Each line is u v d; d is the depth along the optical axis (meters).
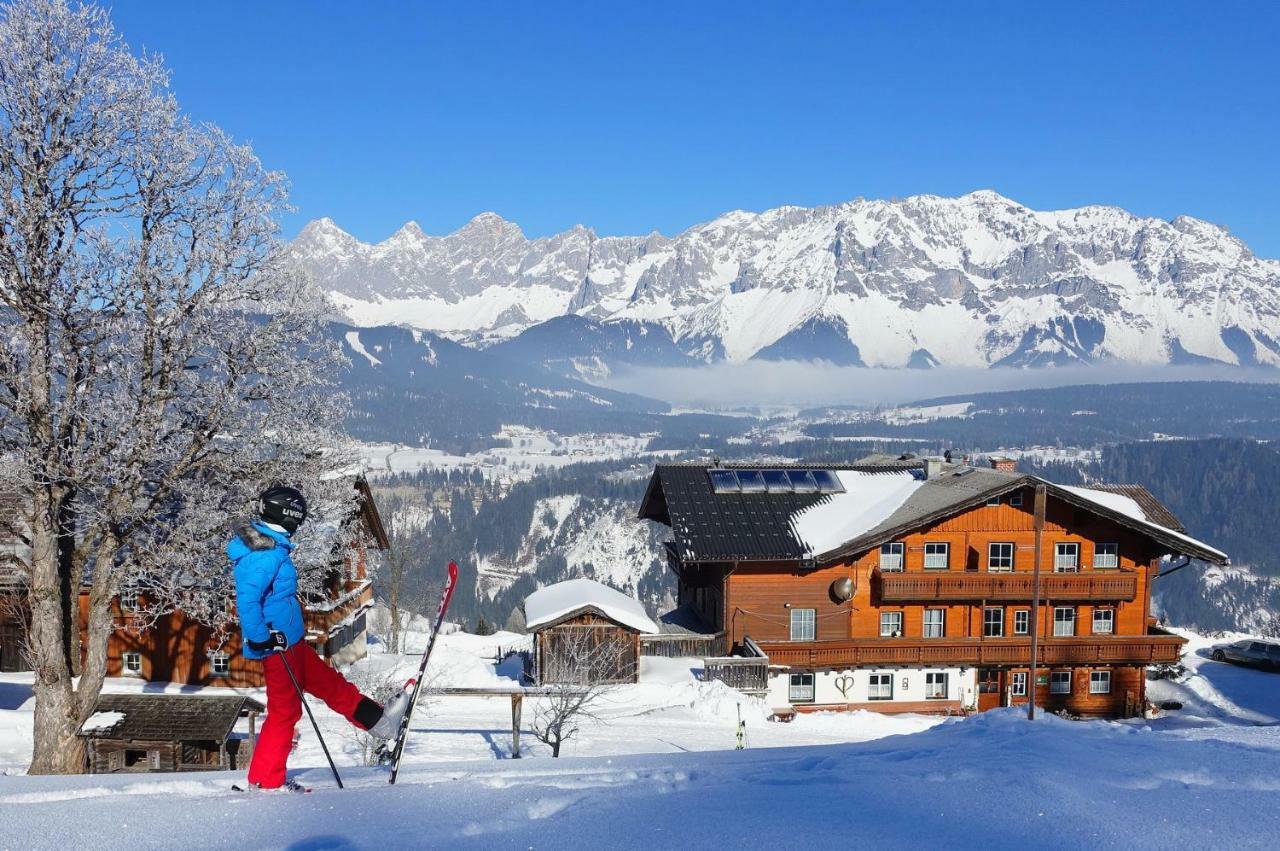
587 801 5.39
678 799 5.43
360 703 6.36
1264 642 50.28
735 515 41.72
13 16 17.86
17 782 6.29
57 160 18.31
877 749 8.03
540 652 36.94
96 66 18.83
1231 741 8.34
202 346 20.11
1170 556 41.31
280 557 6.10
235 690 39.00
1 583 34.16
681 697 34.50
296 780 6.51
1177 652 39.75
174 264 19.59
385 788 5.69
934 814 5.11
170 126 19.70
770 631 40.12
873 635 40.50
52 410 18.42
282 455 21.52
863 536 38.88
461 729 28.34
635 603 41.56
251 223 20.48
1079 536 40.75
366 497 41.16
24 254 17.75
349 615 42.84
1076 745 7.47
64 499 19.48
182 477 20.97
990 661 39.41
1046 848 4.55
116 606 38.69
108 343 19.23
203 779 6.27
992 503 40.41
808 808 5.24
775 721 34.53
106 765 25.27
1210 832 4.79
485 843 4.52
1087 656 39.75
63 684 19.59
